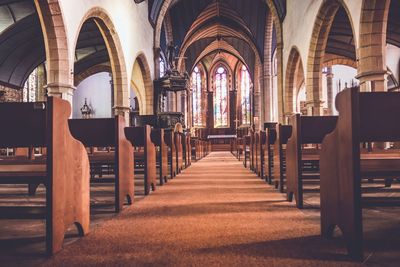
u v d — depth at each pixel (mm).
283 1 18703
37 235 3289
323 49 13570
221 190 6145
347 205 2580
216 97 41562
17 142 2979
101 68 25078
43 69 23938
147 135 5805
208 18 28391
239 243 2916
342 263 2418
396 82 23188
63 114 2861
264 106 27766
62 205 2838
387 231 3252
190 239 3053
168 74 19422
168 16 24891
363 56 9281
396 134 2662
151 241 3008
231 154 25438
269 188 6359
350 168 2510
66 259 2582
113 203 4961
